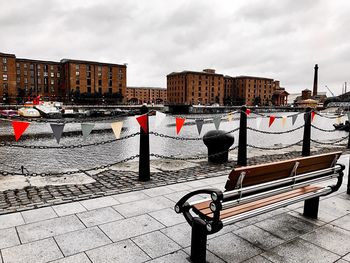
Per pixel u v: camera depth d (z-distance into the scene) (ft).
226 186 10.87
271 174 12.24
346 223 14.88
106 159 55.72
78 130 117.08
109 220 14.84
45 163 50.88
